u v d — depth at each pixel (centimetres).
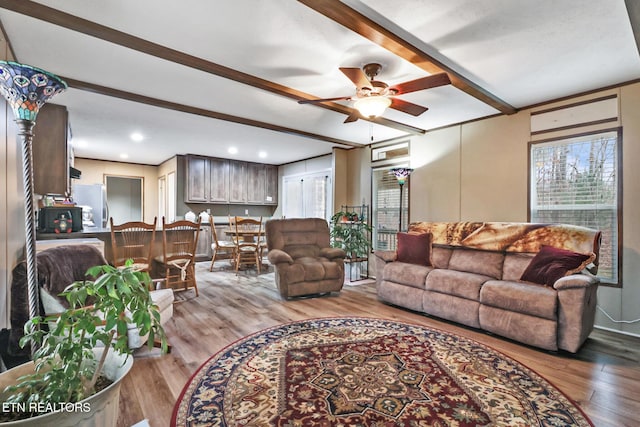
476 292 304
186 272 436
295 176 767
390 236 543
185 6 192
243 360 240
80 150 627
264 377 216
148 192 791
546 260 290
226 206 775
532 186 367
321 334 293
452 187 445
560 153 348
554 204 352
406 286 365
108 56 254
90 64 267
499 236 347
